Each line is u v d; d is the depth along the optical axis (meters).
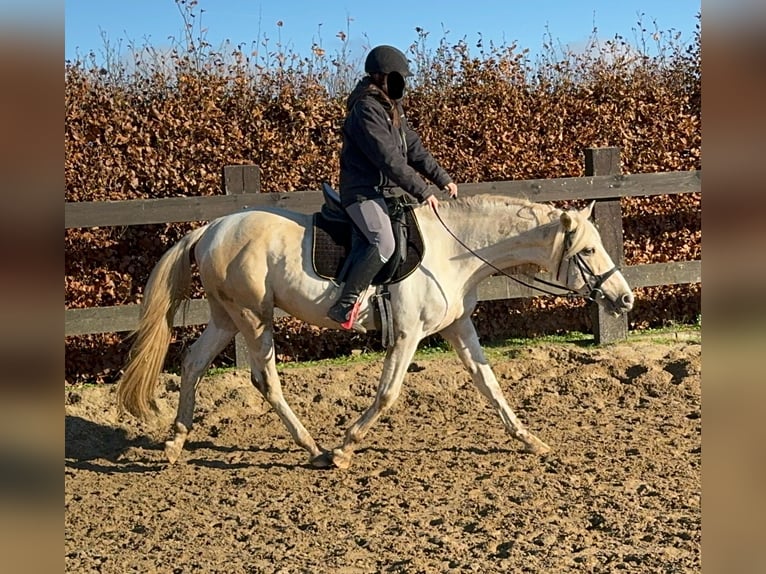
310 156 7.58
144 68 7.33
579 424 6.00
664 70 8.63
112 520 4.48
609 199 7.81
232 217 5.30
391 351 5.07
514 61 8.03
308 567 3.76
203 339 5.51
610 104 8.29
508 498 4.56
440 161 7.89
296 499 4.71
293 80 7.56
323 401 6.61
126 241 7.29
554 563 3.67
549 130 8.13
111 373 7.35
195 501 4.75
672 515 4.20
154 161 7.23
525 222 5.07
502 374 7.19
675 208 8.52
